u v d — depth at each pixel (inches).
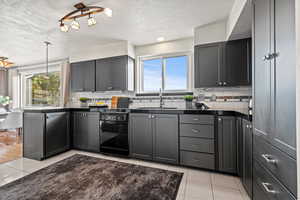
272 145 35.5
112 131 100.5
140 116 92.9
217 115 76.5
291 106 27.8
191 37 114.8
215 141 76.8
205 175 75.1
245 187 60.7
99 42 123.2
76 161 90.8
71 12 77.8
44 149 94.9
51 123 100.1
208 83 94.3
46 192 58.1
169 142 85.8
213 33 94.2
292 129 27.6
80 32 105.4
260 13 41.8
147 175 73.0
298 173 26.0
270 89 36.2
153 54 126.4
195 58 98.2
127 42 120.8
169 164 87.9
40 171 76.6
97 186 62.6
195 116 80.4
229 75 89.8
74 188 61.1
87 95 149.7
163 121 87.3
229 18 84.4
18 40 117.0
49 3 71.6
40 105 179.8
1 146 123.6
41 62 176.6
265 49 38.8
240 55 88.2
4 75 193.6
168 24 95.1
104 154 105.6
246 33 82.0
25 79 192.4
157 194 57.7
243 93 97.5
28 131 99.2
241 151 65.2
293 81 27.1
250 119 52.0
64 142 109.2
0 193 57.6
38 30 100.4
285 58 29.6
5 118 130.0
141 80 133.3
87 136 109.7
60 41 119.9
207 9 79.2
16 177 71.5
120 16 85.3
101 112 104.4
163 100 121.0
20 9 76.2
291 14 27.5
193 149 80.9
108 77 125.9
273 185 35.2
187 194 59.8
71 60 144.2
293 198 27.4
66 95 152.8
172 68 125.2
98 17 86.4
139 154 92.8
